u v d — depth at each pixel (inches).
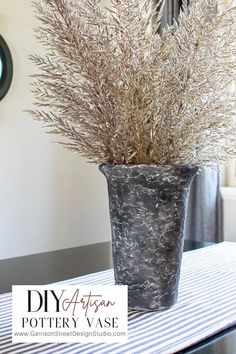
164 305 34.4
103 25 30.2
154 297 33.9
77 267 50.1
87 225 108.9
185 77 31.0
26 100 92.8
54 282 43.1
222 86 32.1
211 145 33.7
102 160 34.6
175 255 34.4
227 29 31.3
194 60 30.9
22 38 91.5
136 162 33.2
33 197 96.0
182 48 30.8
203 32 30.7
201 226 101.9
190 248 62.6
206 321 32.2
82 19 30.3
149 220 33.2
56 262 53.0
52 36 31.2
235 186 111.7
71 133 33.6
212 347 28.0
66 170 103.2
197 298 37.9
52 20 30.6
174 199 33.6
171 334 29.7
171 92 31.0
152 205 33.1
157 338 29.0
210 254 57.2
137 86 30.4
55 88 32.4
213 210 103.0
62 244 102.8
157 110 31.1
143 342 28.3
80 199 107.0
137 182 32.8
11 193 91.5
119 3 29.8
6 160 90.2
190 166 33.7
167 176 32.6
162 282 34.0
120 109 31.0
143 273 33.7
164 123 31.6
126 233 33.8
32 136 94.8
